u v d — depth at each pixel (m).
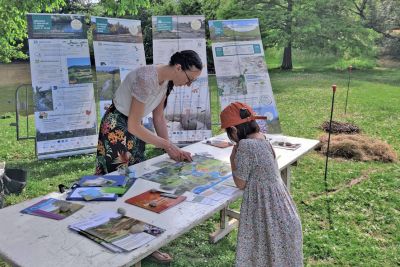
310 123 7.59
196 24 5.26
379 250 3.04
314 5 17.11
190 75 2.52
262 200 2.05
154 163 2.76
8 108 10.83
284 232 2.02
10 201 3.97
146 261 2.84
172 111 5.39
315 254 2.98
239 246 2.09
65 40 5.17
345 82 13.28
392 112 8.46
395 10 18.77
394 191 4.16
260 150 2.08
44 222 1.83
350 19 17.66
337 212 3.70
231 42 5.19
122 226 1.77
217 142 3.28
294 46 17.62
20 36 9.41
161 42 5.22
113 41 5.37
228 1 18.30
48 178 4.67
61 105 5.28
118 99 2.73
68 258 1.52
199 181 2.39
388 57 19.62
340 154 5.39
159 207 1.99
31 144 6.46
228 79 5.18
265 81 5.28
